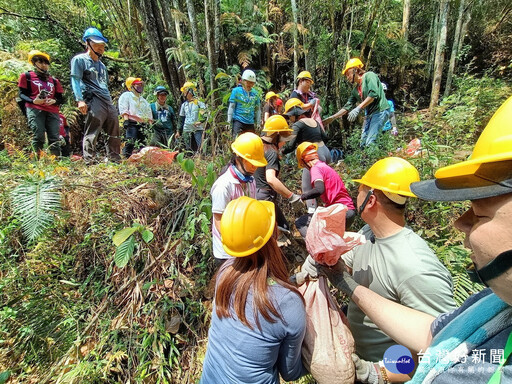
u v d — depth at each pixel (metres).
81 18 6.69
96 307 2.15
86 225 2.46
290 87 7.53
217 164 2.71
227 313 1.09
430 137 3.25
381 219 1.17
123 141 4.82
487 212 0.49
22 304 1.96
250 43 7.32
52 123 3.89
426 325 0.89
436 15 8.16
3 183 2.51
